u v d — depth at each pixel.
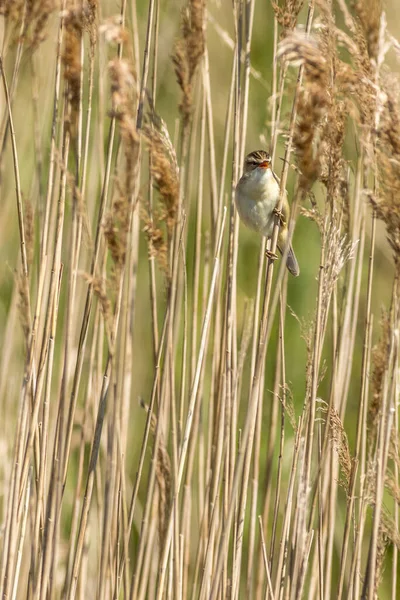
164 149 6.09
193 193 12.55
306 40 5.48
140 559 6.75
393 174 5.57
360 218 8.02
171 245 6.16
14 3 6.28
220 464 7.46
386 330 6.48
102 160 8.27
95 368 8.52
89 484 6.88
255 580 9.20
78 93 6.02
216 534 7.86
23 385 7.23
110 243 5.52
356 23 6.48
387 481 7.04
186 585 7.80
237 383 7.43
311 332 7.18
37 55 9.98
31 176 10.93
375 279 12.99
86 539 7.96
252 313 7.84
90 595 8.88
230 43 8.33
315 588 8.18
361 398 7.23
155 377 6.69
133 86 5.18
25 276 6.83
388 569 10.62
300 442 7.22
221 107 13.22
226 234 10.02
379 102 5.62
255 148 13.01
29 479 7.33
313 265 13.05
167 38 12.55
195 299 8.08
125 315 6.61
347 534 7.14
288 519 7.33
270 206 9.11
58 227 6.91
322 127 6.26
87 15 6.60
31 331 7.03
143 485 10.77
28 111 10.94
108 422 6.36
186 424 7.05
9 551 7.11
